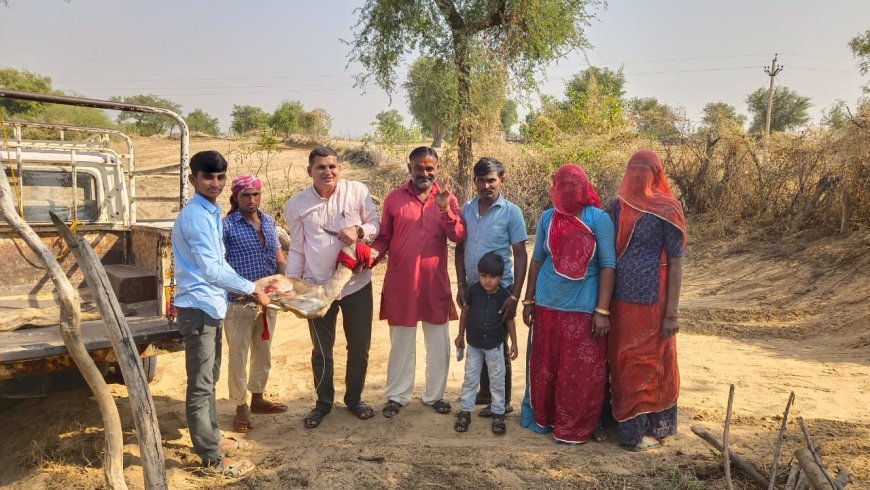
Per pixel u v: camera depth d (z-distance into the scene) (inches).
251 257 183.5
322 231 180.1
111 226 228.1
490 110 636.1
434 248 184.5
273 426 185.6
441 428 182.5
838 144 388.2
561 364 168.6
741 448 160.4
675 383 167.2
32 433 181.0
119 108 184.5
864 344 246.8
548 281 169.2
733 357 242.8
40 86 1515.7
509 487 146.6
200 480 152.4
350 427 184.5
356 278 183.2
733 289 337.1
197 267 152.2
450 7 614.9
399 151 877.2
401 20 612.7
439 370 193.5
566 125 755.4
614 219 166.9
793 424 176.6
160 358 248.7
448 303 189.6
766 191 436.5
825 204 389.4
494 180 176.6
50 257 120.3
